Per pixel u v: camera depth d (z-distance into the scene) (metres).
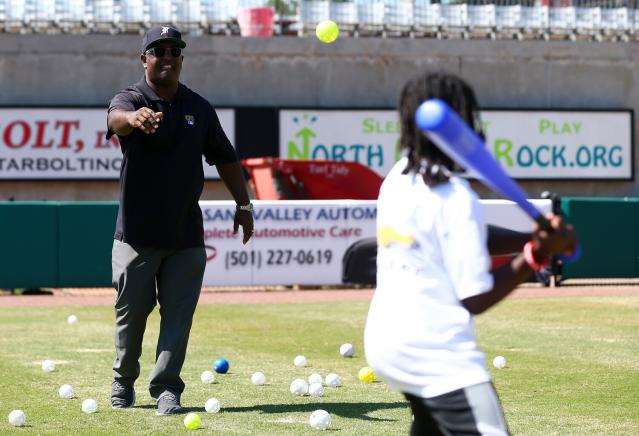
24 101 33.09
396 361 4.34
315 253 25.72
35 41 33.16
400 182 4.40
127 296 9.04
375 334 4.43
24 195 32.56
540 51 36.06
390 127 34.34
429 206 4.25
